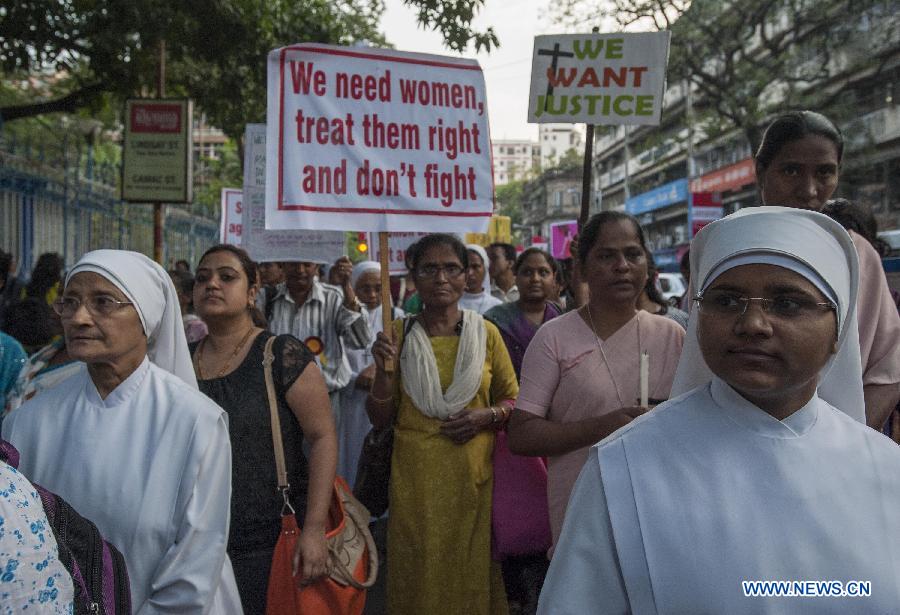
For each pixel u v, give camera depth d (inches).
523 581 138.1
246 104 494.3
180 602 78.2
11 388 136.3
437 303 139.8
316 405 108.7
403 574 133.0
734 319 49.5
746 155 1344.7
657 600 48.3
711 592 47.5
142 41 377.4
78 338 80.2
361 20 510.0
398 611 133.5
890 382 85.0
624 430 53.4
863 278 85.4
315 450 107.3
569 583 51.4
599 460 52.2
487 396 139.9
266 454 105.1
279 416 107.1
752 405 50.4
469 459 132.8
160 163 336.8
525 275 180.1
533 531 133.3
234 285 111.3
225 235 318.7
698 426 51.4
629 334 109.7
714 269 50.9
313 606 102.0
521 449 109.5
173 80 494.3
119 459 80.7
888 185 900.0
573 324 113.3
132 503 79.3
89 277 81.1
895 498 48.6
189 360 92.4
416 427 135.7
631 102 170.1
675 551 48.5
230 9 386.6
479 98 156.6
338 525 109.0
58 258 305.4
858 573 46.9
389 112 151.0
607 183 2370.8
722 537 48.1
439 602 130.3
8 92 745.6
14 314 162.4
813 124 91.9
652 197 1820.9
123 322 81.7
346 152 148.1
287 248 206.8
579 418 109.1
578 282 152.6
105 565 63.0
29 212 466.3
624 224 108.7
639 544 49.4
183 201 337.4
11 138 471.5
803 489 48.4
